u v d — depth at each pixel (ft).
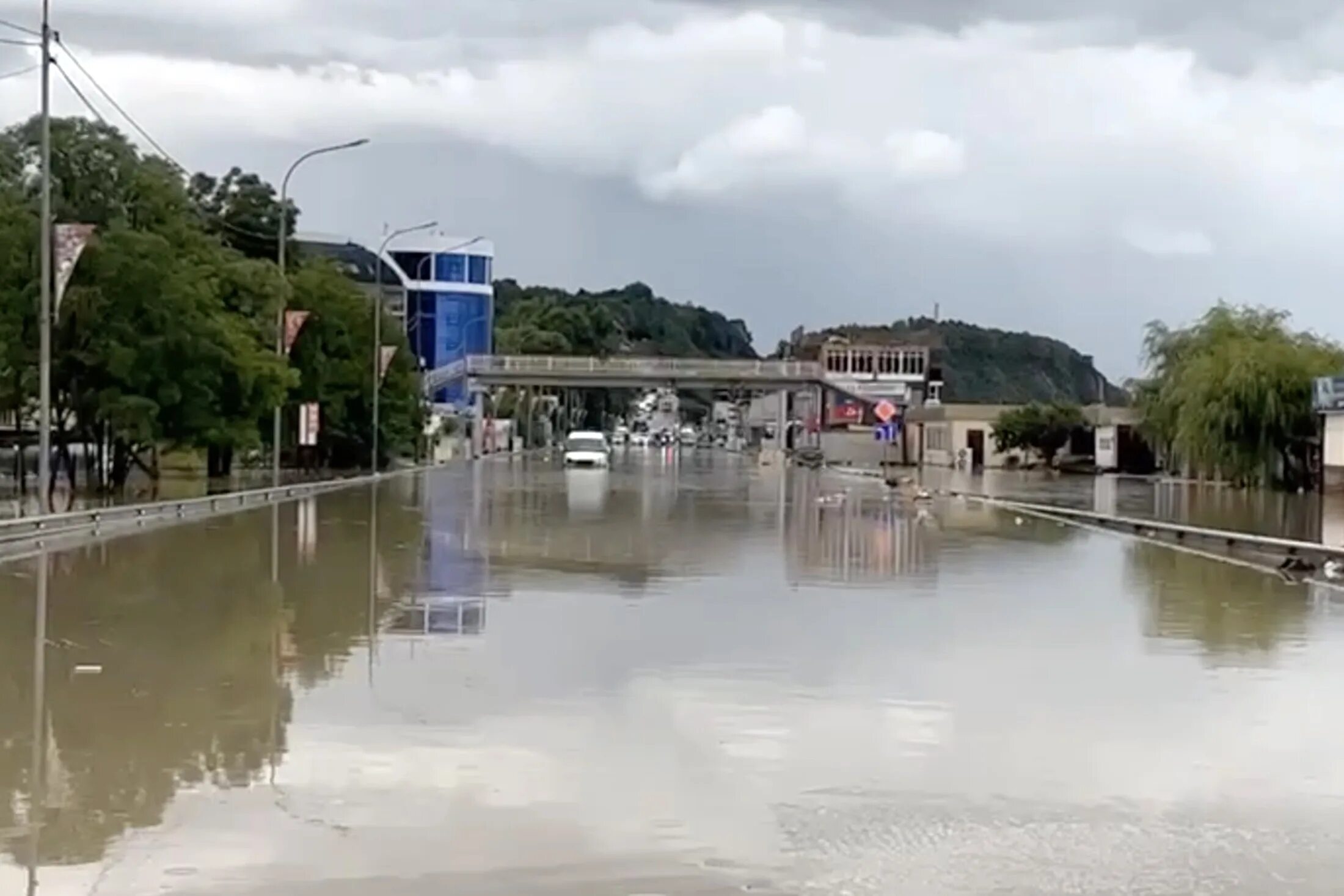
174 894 28.19
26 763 39.14
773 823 33.88
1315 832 33.78
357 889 28.66
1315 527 154.10
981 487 263.29
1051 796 36.78
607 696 49.32
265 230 294.66
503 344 639.35
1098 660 59.26
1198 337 303.89
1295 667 58.18
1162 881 29.99
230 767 38.68
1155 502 211.41
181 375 171.01
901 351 595.06
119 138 176.96
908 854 31.60
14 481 211.61
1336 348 280.92
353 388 275.18
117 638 62.13
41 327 134.51
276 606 73.82
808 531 135.54
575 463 350.02
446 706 47.26
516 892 28.63
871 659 58.18
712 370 442.50
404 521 143.33
